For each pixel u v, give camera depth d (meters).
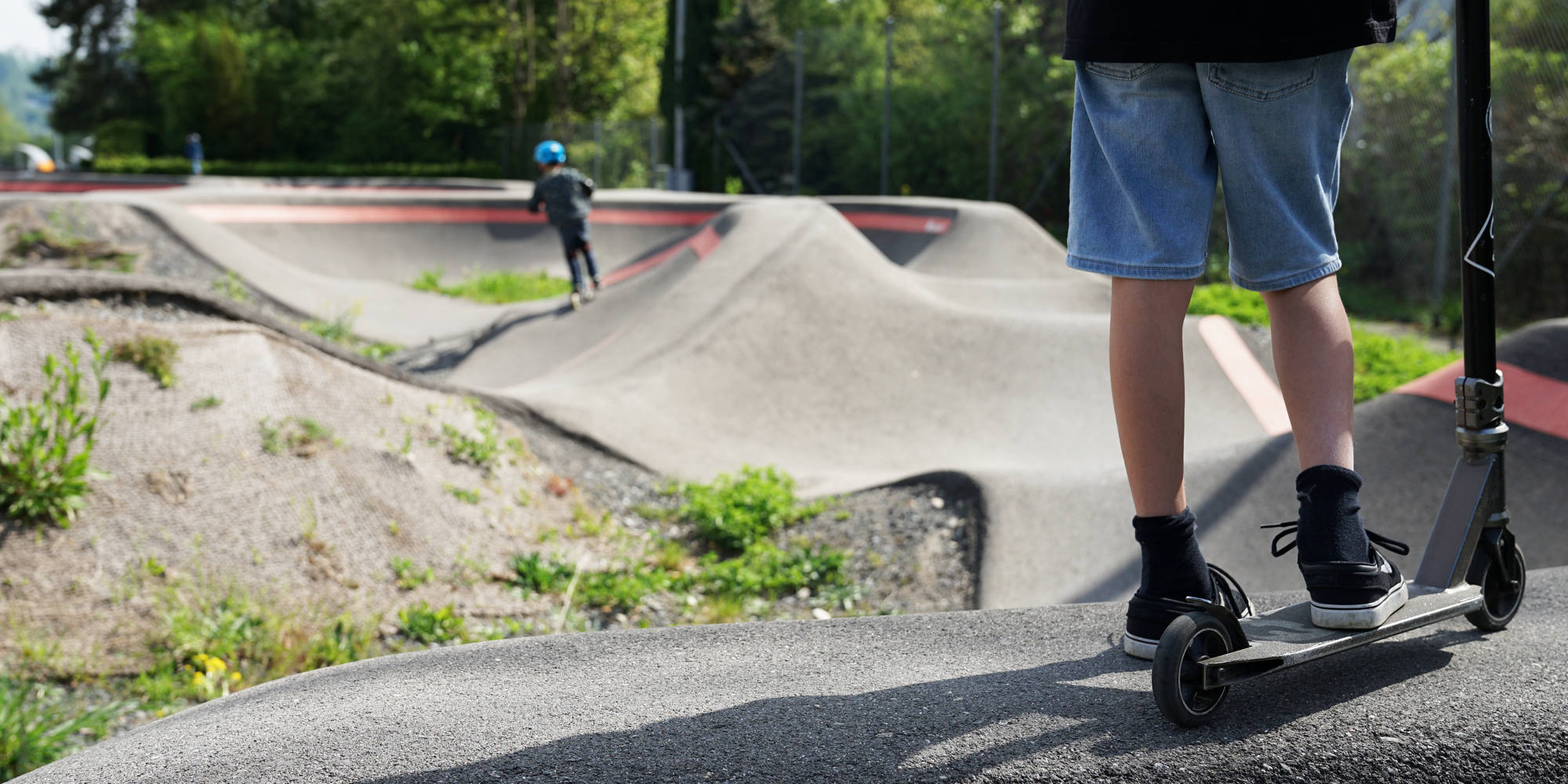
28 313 5.56
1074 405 7.91
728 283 9.60
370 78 37.56
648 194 19.56
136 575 4.35
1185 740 1.26
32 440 4.42
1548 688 1.41
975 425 7.87
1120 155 1.34
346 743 1.42
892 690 1.54
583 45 36.69
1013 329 8.77
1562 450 4.78
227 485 4.91
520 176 33.03
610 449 7.27
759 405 8.22
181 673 3.99
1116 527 5.28
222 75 38.44
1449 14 12.68
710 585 5.49
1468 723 1.29
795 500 6.46
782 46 26.28
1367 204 13.52
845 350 8.73
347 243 17.30
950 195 20.75
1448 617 1.50
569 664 1.89
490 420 6.77
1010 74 19.45
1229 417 7.69
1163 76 1.31
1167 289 1.32
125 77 49.78
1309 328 1.35
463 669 1.91
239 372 5.65
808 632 2.03
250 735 1.50
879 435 7.90
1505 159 11.87
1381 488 4.88
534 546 5.59
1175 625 1.23
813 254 9.70
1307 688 1.43
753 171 26.00
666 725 1.42
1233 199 1.33
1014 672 1.61
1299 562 1.36
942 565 5.46
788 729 1.38
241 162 39.16
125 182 26.91
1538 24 11.64
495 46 36.78
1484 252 1.61
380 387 6.36
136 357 5.43
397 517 5.26
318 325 11.92
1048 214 19.02
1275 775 1.19
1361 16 1.27
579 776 1.26
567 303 12.07
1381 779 1.19
